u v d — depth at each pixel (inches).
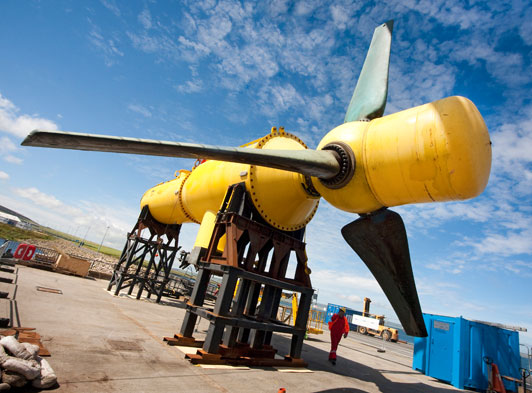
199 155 152.8
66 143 130.5
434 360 412.5
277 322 286.2
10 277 418.0
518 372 416.2
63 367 144.8
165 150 144.9
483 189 151.4
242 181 282.2
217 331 216.5
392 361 482.9
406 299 195.5
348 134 184.9
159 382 151.5
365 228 198.7
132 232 582.6
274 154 161.9
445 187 148.3
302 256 295.4
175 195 466.6
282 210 280.7
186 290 900.6
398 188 164.2
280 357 307.7
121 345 207.0
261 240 265.3
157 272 579.8
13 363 110.4
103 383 135.6
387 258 197.2
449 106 145.7
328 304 1298.0
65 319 249.3
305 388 200.1
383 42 212.7
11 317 219.0
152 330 282.7
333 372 281.1
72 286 495.5
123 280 525.3
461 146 138.6
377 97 196.7
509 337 430.3
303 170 177.9
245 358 231.3
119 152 144.0
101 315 303.0
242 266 264.8
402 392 256.5
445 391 317.4
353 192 181.5
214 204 346.3
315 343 502.6
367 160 171.5
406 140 155.2
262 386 182.5
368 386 250.4
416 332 194.5
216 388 160.7
